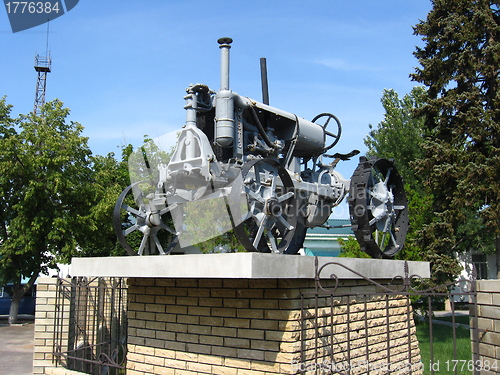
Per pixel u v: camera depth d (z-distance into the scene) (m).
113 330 8.31
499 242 13.16
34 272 16.88
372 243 6.00
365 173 6.13
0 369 7.77
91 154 18.19
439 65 13.14
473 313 4.43
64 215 16.33
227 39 5.50
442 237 12.79
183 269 4.29
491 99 13.05
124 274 4.83
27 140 16.55
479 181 12.27
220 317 4.59
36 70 24.48
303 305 4.27
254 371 4.28
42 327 6.02
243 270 3.82
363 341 5.09
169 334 4.95
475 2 13.27
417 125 19.75
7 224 17.30
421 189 17.73
